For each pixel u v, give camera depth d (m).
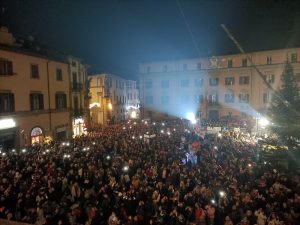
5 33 25.66
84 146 21.55
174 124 39.66
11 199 11.71
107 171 14.84
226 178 13.49
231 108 54.28
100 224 10.42
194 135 26.83
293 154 18.83
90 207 10.95
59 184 13.37
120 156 17.58
